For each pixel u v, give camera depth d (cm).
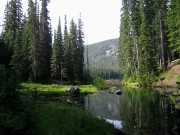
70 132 974
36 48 5122
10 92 768
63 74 5916
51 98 2658
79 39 7650
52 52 6131
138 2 5841
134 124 1434
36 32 5256
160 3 5056
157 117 1562
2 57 3828
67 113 1261
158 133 1148
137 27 5856
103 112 1936
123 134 1203
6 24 6103
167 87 3409
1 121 696
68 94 3256
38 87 3881
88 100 2777
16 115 750
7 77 795
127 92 3644
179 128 514
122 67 7638
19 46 4906
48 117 1094
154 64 4806
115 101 2630
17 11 6272
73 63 6506
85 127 1122
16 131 718
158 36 5522
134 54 6122
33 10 5431
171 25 4341
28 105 806
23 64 5006
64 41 7044
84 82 6662
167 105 518
